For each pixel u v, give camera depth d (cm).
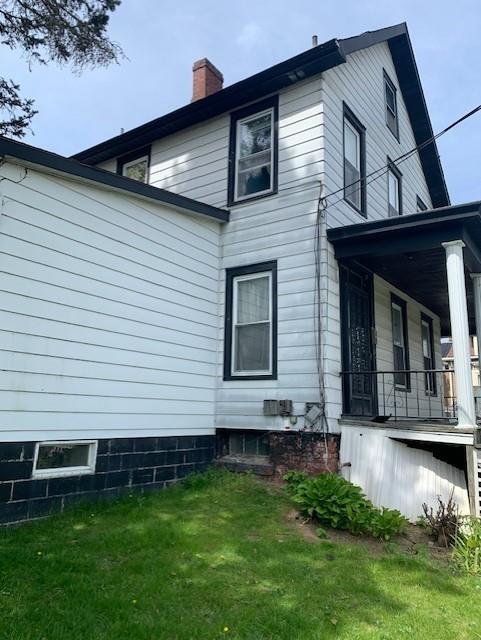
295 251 787
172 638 312
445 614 369
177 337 748
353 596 390
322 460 700
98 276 622
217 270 859
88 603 342
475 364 2025
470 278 923
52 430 549
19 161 530
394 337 1048
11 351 513
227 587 387
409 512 649
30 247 541
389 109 1170
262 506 609
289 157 823
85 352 595
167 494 648
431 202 1456
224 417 804
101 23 806
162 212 743
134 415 659
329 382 726
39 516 528
